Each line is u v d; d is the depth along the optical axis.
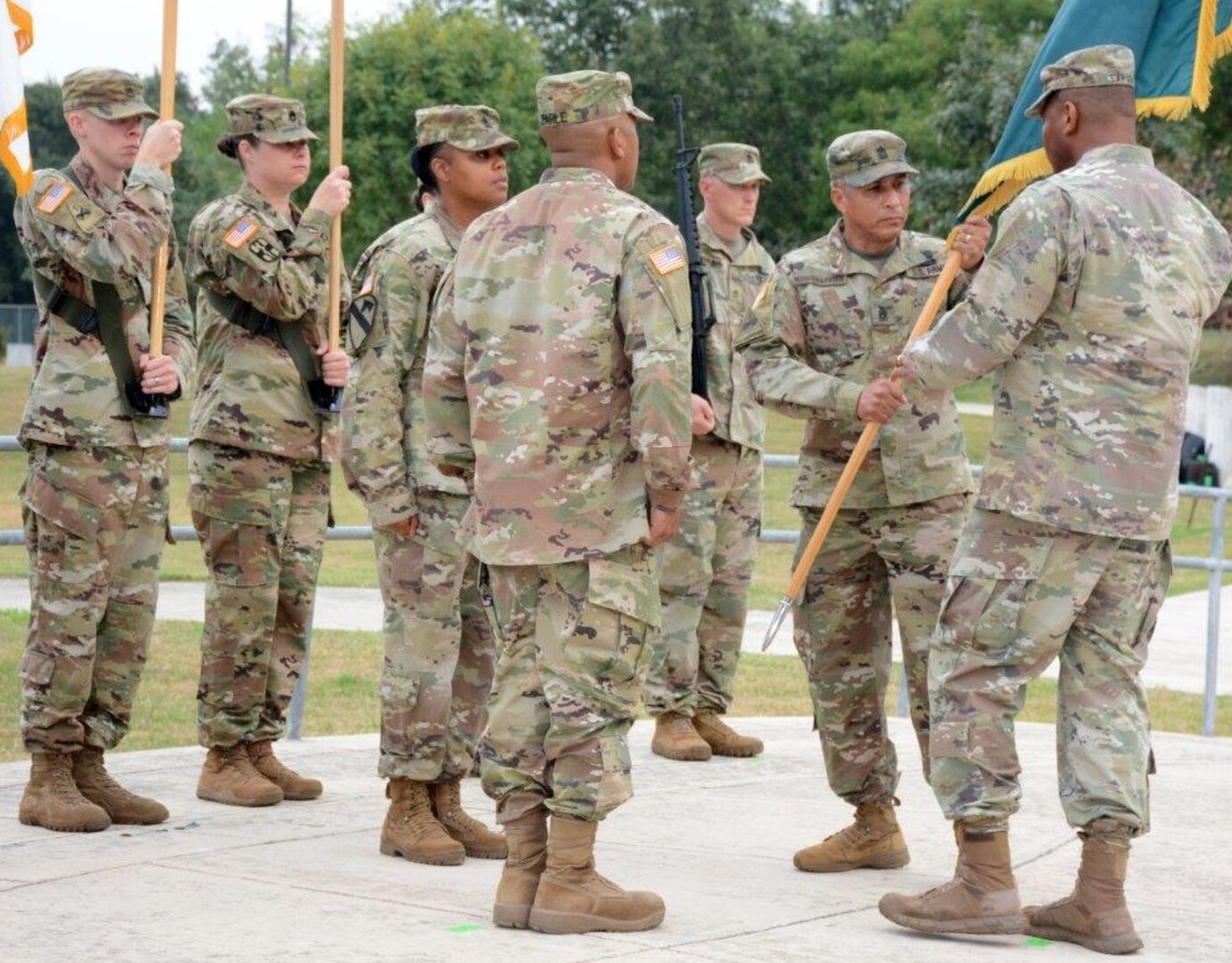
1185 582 20.41
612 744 4.79
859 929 4.96
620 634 4.73
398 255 5.81
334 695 10.29
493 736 4.89
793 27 58.97
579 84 4.85
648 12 55.28
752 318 5.85
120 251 5.93
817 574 5.77
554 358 4.73
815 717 5.88
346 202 6.67
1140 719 4.83
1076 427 4.71
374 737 8.36
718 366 8.23
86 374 6.14
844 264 5.76
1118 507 4.69
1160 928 5.06
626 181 4.96
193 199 56.59
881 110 57.25
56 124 69.50
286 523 6.80
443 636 5.82
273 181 6.67
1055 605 4.75
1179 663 13.52
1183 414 4.83
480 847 5.95
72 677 6.12
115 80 6.25
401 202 38.66
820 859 5.77
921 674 5.70
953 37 57.12
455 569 5.81
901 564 5.65
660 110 54.91
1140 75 5.57
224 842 6.01
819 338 5.76
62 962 4.43
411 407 5.85
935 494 5.59
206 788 6.75
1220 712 11.02
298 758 7.76
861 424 5.71
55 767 6.21
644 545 4.79
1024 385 4.78
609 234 4.73
